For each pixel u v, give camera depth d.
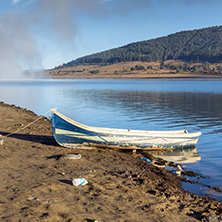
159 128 25.23
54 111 14.84
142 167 12.38
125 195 8.63
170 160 14.85
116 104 45.56
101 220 6.79
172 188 9.92
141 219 7.12
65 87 112.56
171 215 7.62
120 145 15.91
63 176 9.71
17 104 45.19
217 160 14.89
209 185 10.88
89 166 11.49
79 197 8.02
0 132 17.39
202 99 57.28
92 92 79.12
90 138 15.16
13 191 7.91
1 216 6.36
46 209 6.95
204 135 22.11
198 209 8.32
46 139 16.53
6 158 11.32
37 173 9.78
